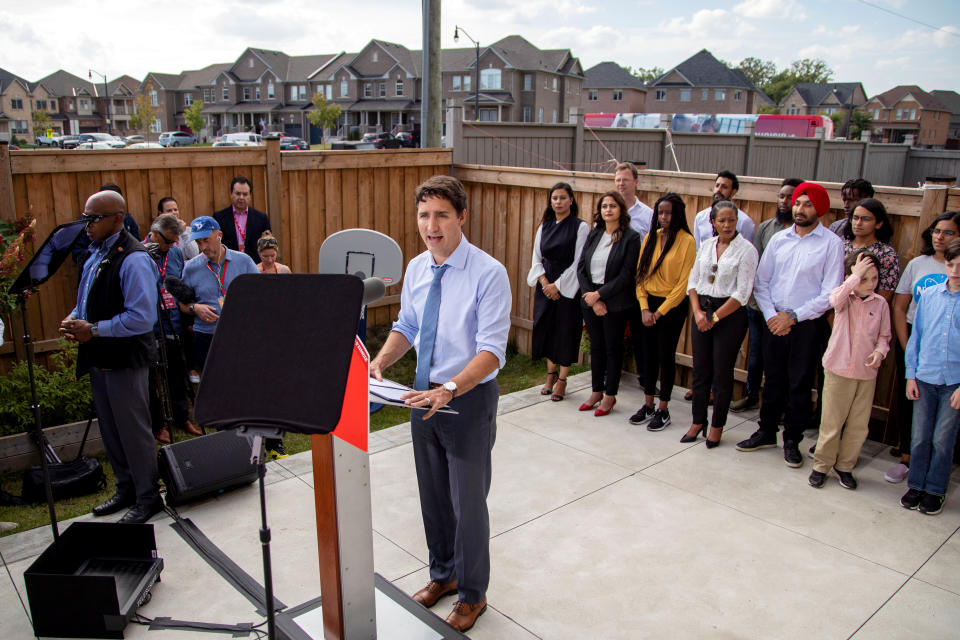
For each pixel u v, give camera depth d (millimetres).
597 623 2840
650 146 10203
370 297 2080
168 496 3736
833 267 4098
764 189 5094
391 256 4781
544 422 5090
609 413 5270
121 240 3459
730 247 4359
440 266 2633
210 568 3205
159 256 4812
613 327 5055
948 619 2896
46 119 67625
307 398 1807
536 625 2818
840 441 4094
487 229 7305
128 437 3535
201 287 4898
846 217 4559
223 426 1837
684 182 5566
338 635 2396
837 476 4250
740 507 3842
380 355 2766
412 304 2805
